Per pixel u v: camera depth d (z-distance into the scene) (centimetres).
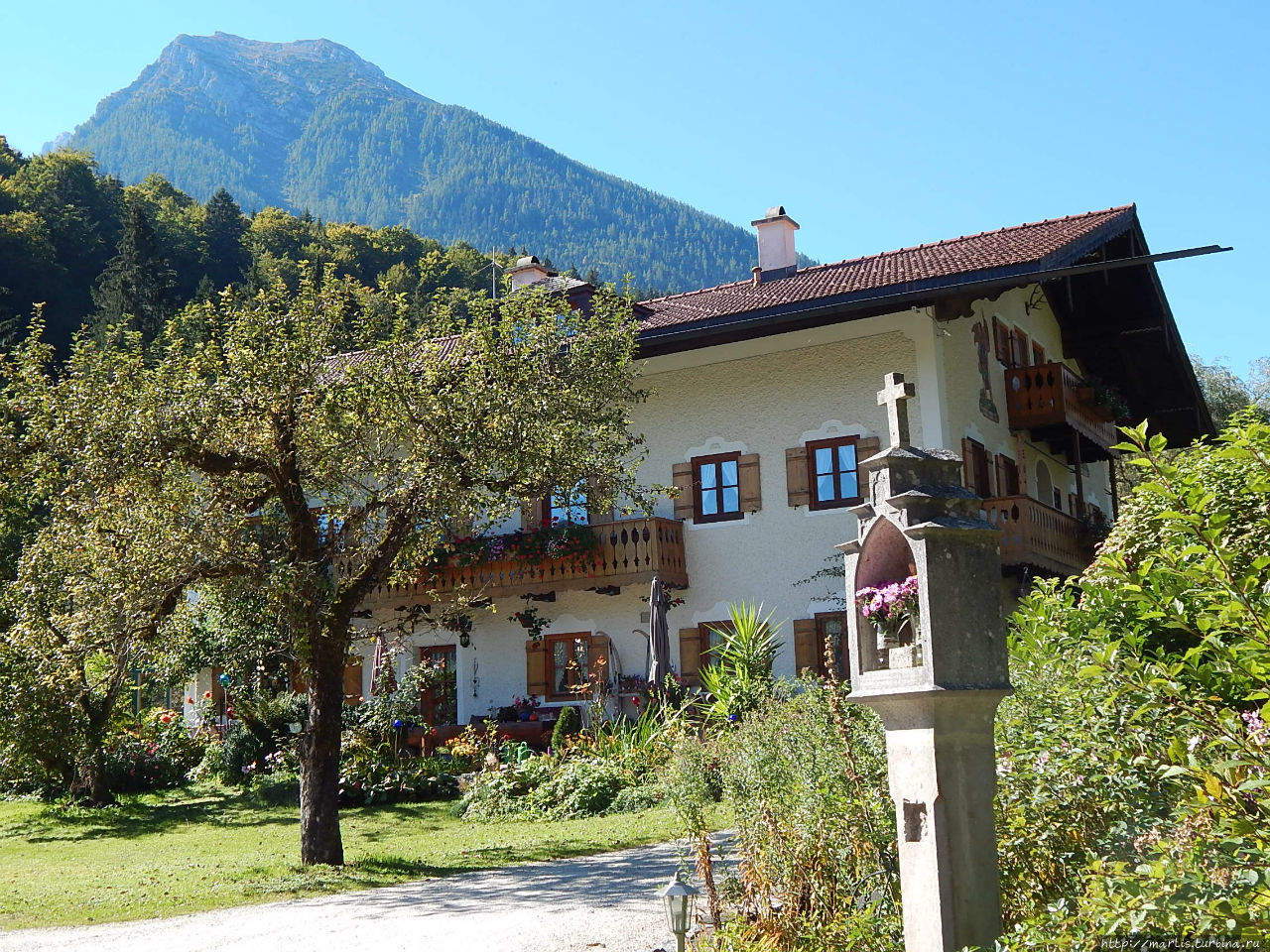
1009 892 559
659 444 2352
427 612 2472
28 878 1388
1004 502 2067
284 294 1402
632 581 2233
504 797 1791
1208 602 446
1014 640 702
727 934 710
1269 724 453
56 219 7425
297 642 1271
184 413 1264
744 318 2170
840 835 675
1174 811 486
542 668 2389
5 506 1381
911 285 2053
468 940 872
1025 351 2508
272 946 890
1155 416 2973
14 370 1331
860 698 536
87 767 2039
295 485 1334
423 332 1444
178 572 1255
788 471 2228
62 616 1358
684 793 926
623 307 1650
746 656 1947
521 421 1382
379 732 2128
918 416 2106
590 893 1038
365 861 1321
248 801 2019
